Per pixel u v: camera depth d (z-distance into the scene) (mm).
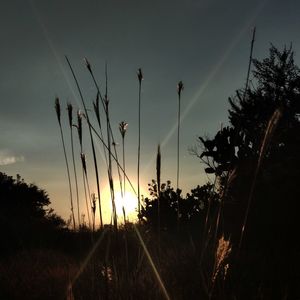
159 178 3654
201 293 4320
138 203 3994
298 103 9305
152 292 4691
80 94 3596
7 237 12984
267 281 5004
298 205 7375
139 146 3930
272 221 7359
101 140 3684
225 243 2617
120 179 3891
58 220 17828
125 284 4574
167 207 10602
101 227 3924
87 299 4648
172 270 5371
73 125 3725
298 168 7973
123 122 3826
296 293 4590
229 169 3023
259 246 7094
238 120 3070
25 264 8227
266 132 2275
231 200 7680
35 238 13094
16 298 6367
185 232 9031
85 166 3850
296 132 8609
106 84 3666
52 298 5809
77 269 6551
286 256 5891
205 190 10719
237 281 4688
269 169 7957
